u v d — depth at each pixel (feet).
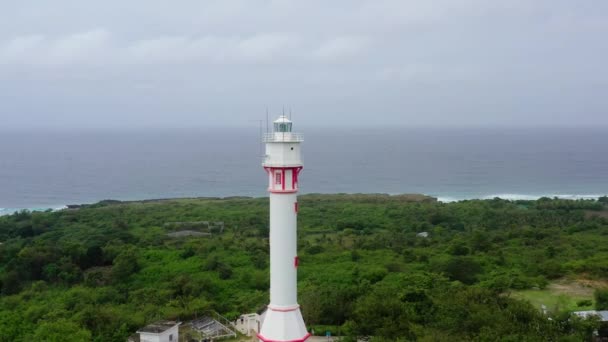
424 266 347.56
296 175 147.23
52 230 498.69
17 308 275.39
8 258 362.53
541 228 475.72
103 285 327.47
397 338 199.00
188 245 404.77
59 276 338.75
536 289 302.04
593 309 258.98
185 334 243.40
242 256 383.24
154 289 304.91
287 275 148.15
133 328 243.40
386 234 467.52
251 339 239.71
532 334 184.96
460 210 591.78
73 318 241.55
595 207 615.16
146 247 412.77
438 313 216.54
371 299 229.04
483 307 207.10
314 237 470.39
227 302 290.76
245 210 617.62
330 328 244.63
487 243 398.62
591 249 391.24
